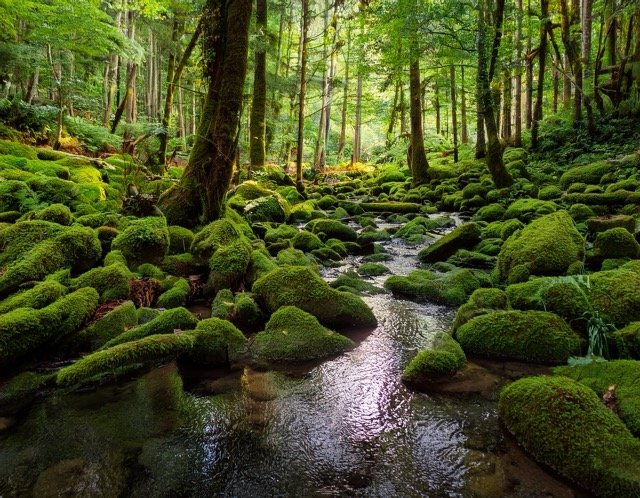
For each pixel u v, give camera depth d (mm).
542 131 17625
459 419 3346
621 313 4305
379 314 5594
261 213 11188
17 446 2990
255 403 3582
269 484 2686
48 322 3988
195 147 8352
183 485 2668
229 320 5043
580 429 2752
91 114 23109
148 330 4312
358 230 11242
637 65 15055
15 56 13086
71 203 8297
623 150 13586
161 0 12672
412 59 13930
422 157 18000
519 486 2635
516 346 4242
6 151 10336
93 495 2568
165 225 6938
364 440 3119
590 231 7523
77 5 12750
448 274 6691
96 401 3561
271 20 27328
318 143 26203
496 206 11109
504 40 14156
